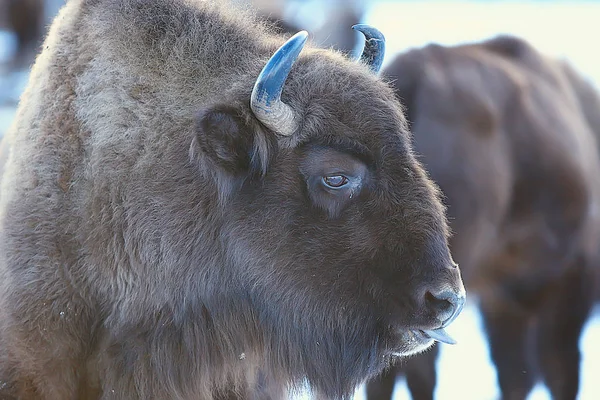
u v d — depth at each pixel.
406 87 28.22
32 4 53.97
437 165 27.55
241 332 17.56
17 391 16.94
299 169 16.58
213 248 17.05
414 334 16.83
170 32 17.42
